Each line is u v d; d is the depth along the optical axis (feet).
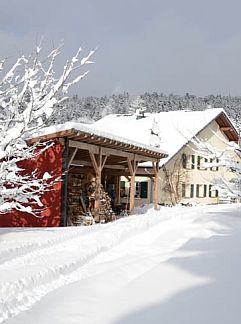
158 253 27.73
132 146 55.77
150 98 306.35
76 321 14.80
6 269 22.47
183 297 16.34
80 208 55.88
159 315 14.69
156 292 17.26
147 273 20.33
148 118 131.95
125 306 15.94
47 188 44.68
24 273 21.40
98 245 30.83
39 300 18.03
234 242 27.48
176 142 107.45
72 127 42.93
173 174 106.73
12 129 35.29
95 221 51.98
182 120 120.47
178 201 106.93
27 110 35.53
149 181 101.65
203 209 70.69
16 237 32.99
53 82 38.04
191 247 27.22
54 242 31.63
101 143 49.88
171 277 19.31
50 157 44.73
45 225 44.78
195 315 14.43
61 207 44.14
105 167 69.31
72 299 17.33
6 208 34.76
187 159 112.27
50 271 22.08
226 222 41.98
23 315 15.90
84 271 23.89
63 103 40.55
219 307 15.03
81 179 59.11
